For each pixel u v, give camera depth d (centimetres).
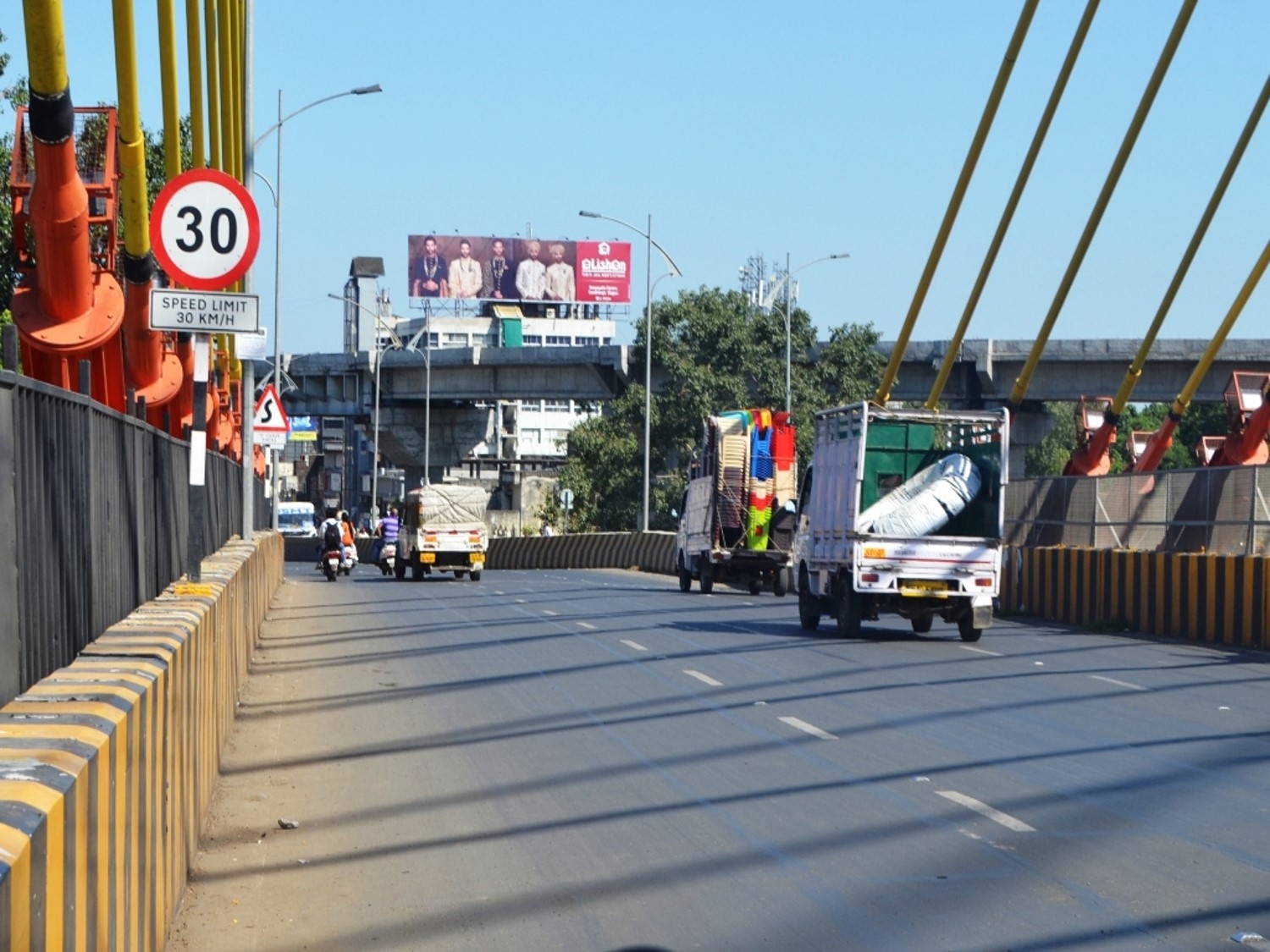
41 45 1196
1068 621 3039
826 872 902
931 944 750
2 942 334
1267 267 3922
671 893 859
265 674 2052
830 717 1573
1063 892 849
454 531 5162
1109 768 1257
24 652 591
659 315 8006
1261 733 1456
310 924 799
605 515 8200
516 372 8788
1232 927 773
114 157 1589
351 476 16225
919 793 1148
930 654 2269
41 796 399
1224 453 4075
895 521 2559
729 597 4103
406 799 1146
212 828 1037
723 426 4169
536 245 15062
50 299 1416
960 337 3797
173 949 747
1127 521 3017
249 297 1177
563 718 1580
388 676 2008
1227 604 2472
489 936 774
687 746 1385
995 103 3250
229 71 2592
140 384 1800
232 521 2962
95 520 793
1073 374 6869
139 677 639
